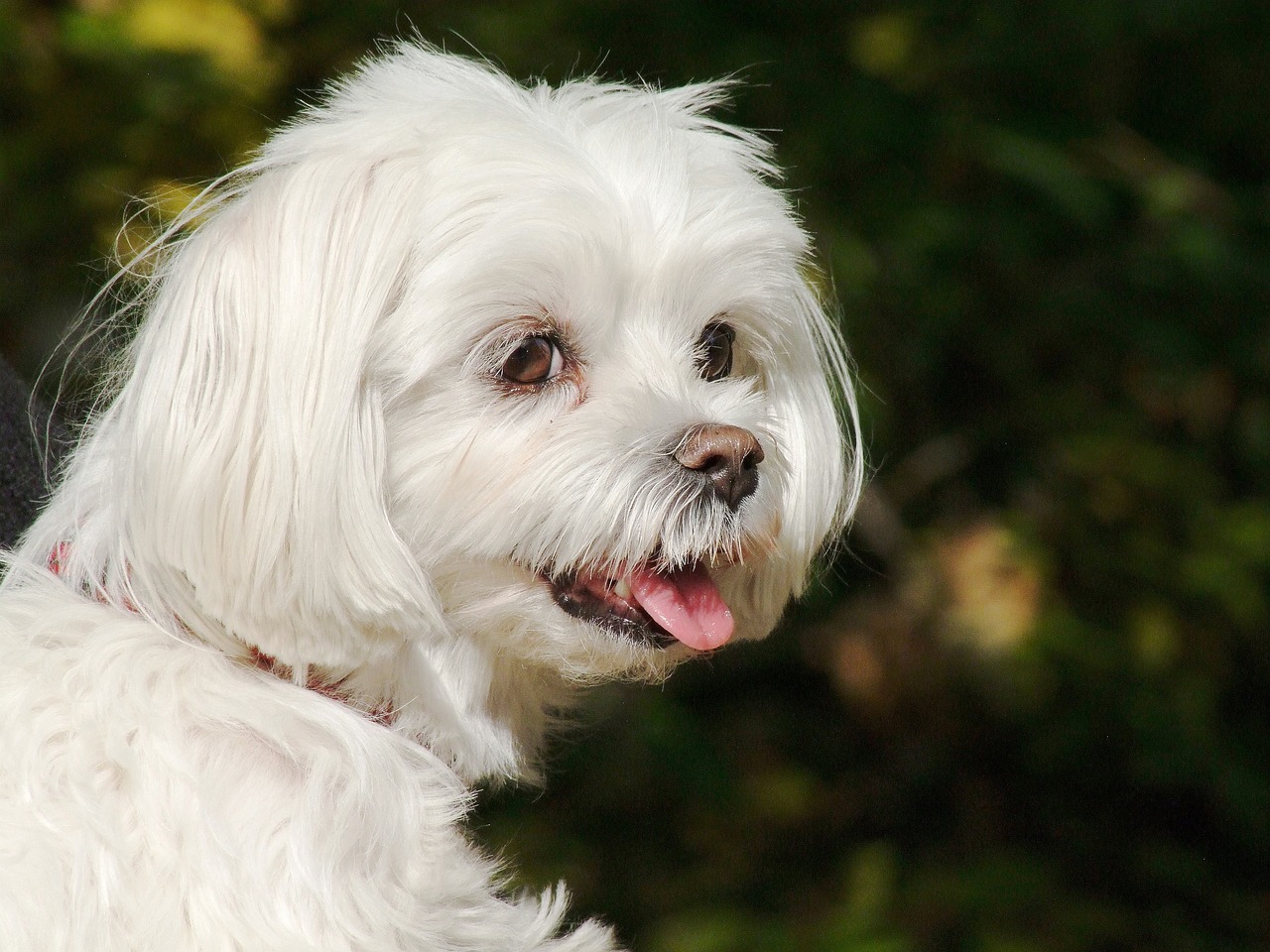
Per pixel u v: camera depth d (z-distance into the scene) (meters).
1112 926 7.82
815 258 7.01
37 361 6.70
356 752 3.38
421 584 3.52
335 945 3.16
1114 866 8.49
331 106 3.94
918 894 7.87
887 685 8.58
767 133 7.59
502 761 4.07
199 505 3.32
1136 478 8.41
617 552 3.69
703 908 7.73
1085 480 8.52
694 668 8.80
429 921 3.42
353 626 3.43
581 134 3.88
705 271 3.90
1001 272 8.30
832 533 4.97
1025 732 8.66
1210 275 8.12
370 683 3.63
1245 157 9.32
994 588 8.12
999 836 8.66
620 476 3.68
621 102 4.17
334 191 3.45
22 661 3.32
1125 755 8.63
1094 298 8.31
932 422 8.77
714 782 7.59
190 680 3.35
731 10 7.91
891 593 8.53
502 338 3.66
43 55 6.85
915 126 7.89
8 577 3.59
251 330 3.37
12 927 2.95
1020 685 8.08
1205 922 8.21
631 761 7.82
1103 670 8.12
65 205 6.82
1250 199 8.62
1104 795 8.90
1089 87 8.62
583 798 8.14
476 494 3.66
